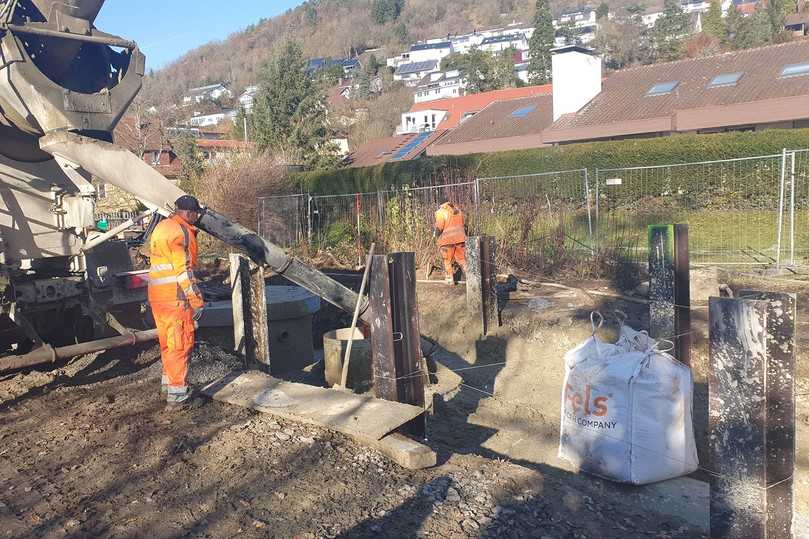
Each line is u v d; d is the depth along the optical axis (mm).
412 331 5602
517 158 20734
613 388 5367
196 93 113688
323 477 4414
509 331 8852
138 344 6965
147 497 4164
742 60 24844
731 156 17703
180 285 5367
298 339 8234
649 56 67500
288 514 3971
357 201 15266
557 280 10914
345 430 4938
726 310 3717
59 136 5555
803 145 16766
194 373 6363
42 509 4062
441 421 6887
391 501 4172
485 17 142250
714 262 11430
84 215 6297
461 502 4215
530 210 12102
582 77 26406
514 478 4680
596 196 12391
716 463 3832
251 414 5434
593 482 5438
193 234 5562
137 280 6719
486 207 12625
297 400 5570
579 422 5613
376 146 42688
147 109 45656
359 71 109312
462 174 19859
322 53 135875
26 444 5004
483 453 6098
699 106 22750
